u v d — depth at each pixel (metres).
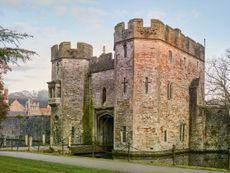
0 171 16.12
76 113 42.28
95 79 41.69
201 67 45.69
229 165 20.78
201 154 39.53
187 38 41.53
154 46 34.28
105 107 39.66
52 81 43.25
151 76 34.03
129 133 33.47
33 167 17.81
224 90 42.28
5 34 15.62
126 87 34.38
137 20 34.09
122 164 20.64
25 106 101.56
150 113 33.66
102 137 41.50
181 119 39.16
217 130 40.25
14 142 54.09
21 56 16.20
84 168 17.88
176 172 17.44
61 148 35.41
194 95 41.31
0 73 33.47
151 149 33.28
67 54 42.56
